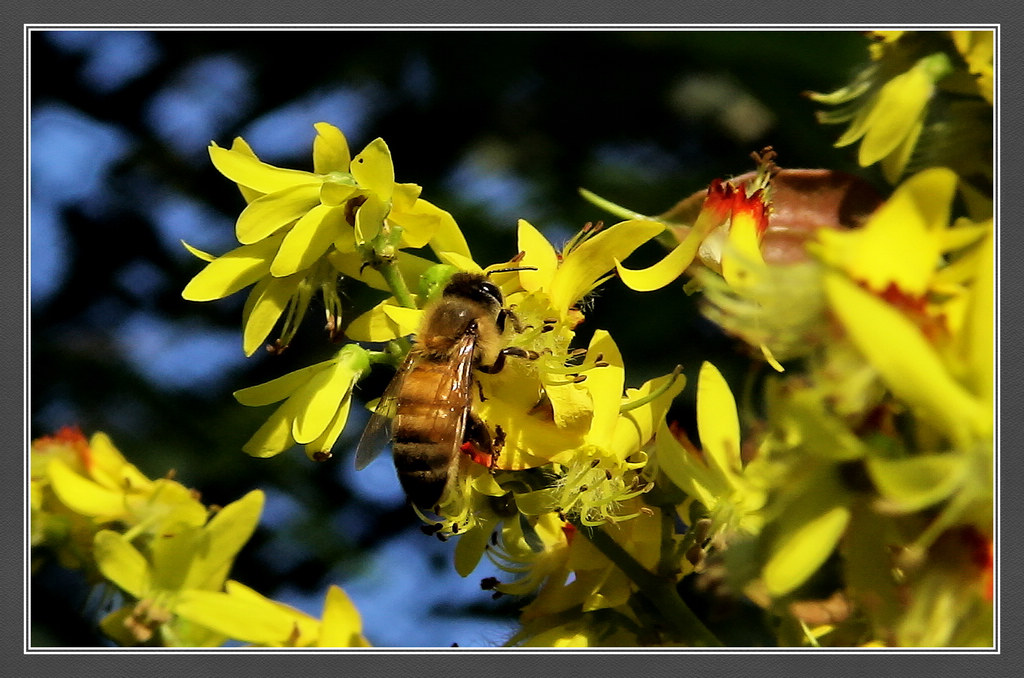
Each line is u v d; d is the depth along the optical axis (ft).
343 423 0.83
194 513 0.83
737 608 0.83
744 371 0.98
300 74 1.11
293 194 0.83
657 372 0.98
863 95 0.84
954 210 0.83
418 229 0.83
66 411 1.05
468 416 0.83
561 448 0.82
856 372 0.77
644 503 0.83
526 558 0.85
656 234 0.83
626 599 0.83
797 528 0.78
